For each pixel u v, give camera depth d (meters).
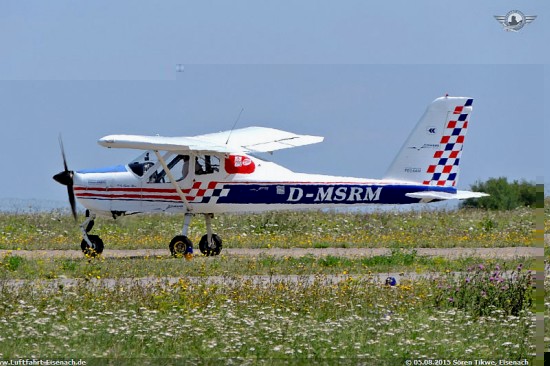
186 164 84.44
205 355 46.81
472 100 88.62
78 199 85.00
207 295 58.75
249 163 85.62
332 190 86.81
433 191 88.75
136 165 85.44
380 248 90.50
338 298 58.81
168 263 74.94
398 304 57.66
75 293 58.75
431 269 73.00
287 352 47.25
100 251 84.31
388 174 88.88
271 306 56.84
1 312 54.19
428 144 89.00
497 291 58.59
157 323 50.75
